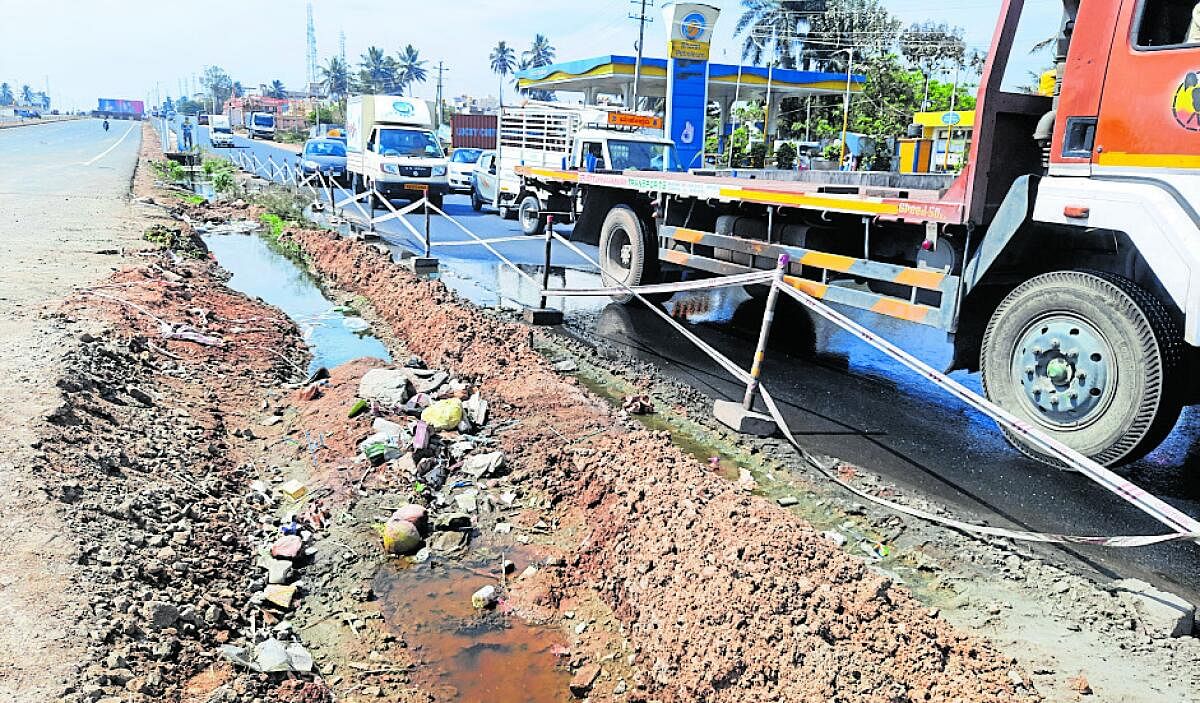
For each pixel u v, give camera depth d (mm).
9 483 4109
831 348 9047
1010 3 5699
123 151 44938
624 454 5262
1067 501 5180
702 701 3324
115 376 6176
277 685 3391
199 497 4801
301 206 22016
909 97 52938
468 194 29281
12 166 31453
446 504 5047
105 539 3934
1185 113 4742
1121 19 5055
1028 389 5652
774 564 3836
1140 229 4953
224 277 12336
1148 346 4930
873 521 4906
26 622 3201
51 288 8711
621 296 11016
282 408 6660
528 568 4406
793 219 8219
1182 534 3883
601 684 3545
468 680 3570
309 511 4895
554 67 39812
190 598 3809
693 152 31188
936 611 3904
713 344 9062
